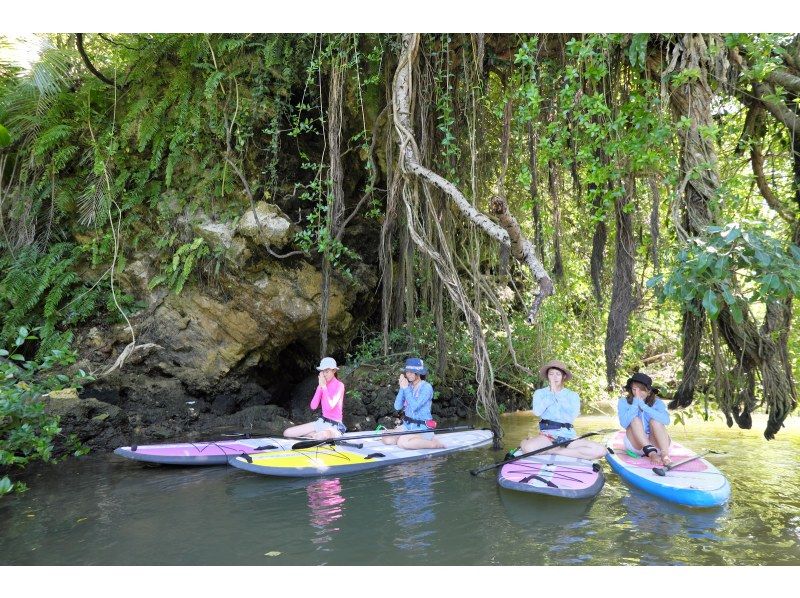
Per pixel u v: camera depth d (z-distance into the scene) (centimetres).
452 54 698
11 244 819
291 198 836
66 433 636
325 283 769
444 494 459
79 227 827
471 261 712
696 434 708
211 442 613
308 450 576
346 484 493
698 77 473
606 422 859
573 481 455
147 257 830
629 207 506
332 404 641
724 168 531
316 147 865
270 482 501
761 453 595
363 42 770
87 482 501
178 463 557
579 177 675
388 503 434
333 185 740
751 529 371
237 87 777
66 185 816
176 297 820
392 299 890
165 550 340
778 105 498
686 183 475
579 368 934
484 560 326
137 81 819
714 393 514
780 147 538
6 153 840
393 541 354
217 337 823
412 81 665
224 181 781
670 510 415
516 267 925
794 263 364
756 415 854
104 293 824
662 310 570
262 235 768
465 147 727
